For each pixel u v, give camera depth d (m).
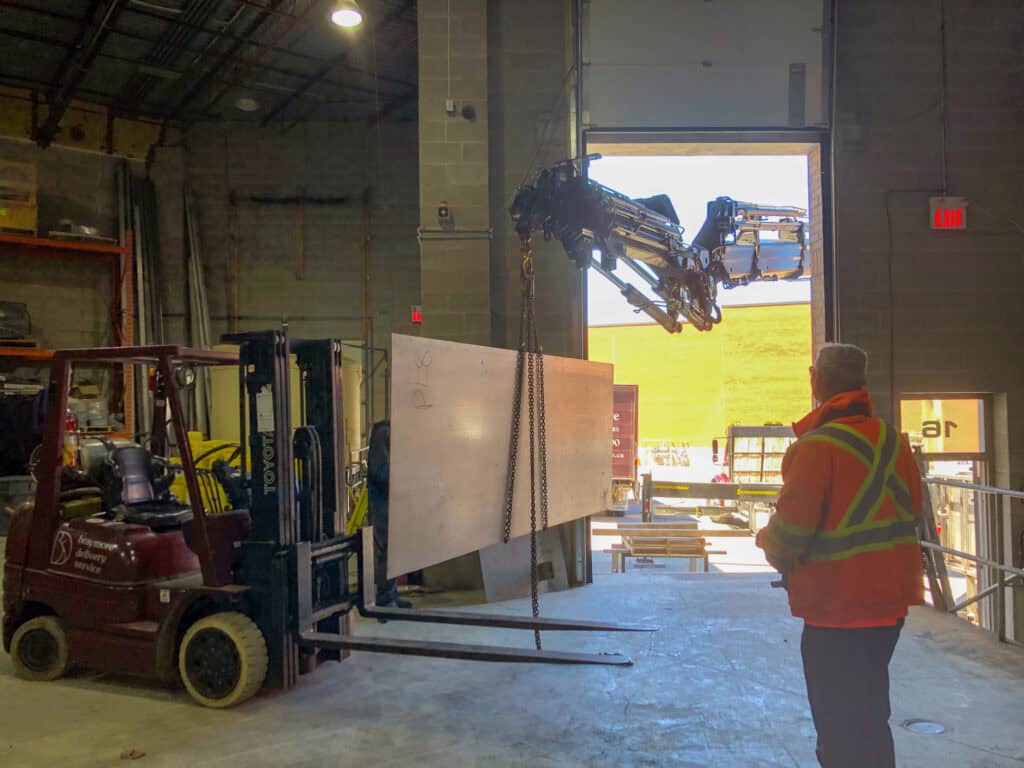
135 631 4.37
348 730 3.84
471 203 7.05
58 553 4.69
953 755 3.47
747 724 3.88
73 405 12.33
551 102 7.16
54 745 3.69
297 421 8.56
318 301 15.21
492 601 6.43
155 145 14.82
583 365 6.76
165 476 5.25
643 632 5.45
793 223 7.52
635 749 3.60
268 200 15.20
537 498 5.95
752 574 7.45
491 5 7.19
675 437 24.38
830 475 2.49
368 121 15.34
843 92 7.32
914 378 7.28
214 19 11.28
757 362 23.41
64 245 13.15
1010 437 7.28
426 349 4.77
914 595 2.48
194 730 3.85
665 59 7.19
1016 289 7.32
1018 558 7.20
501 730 3.83
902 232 7.32
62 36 11.71
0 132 13.46
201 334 14.53
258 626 4.27
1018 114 7.37
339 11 8.35
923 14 7.36
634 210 5.38
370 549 4.96
